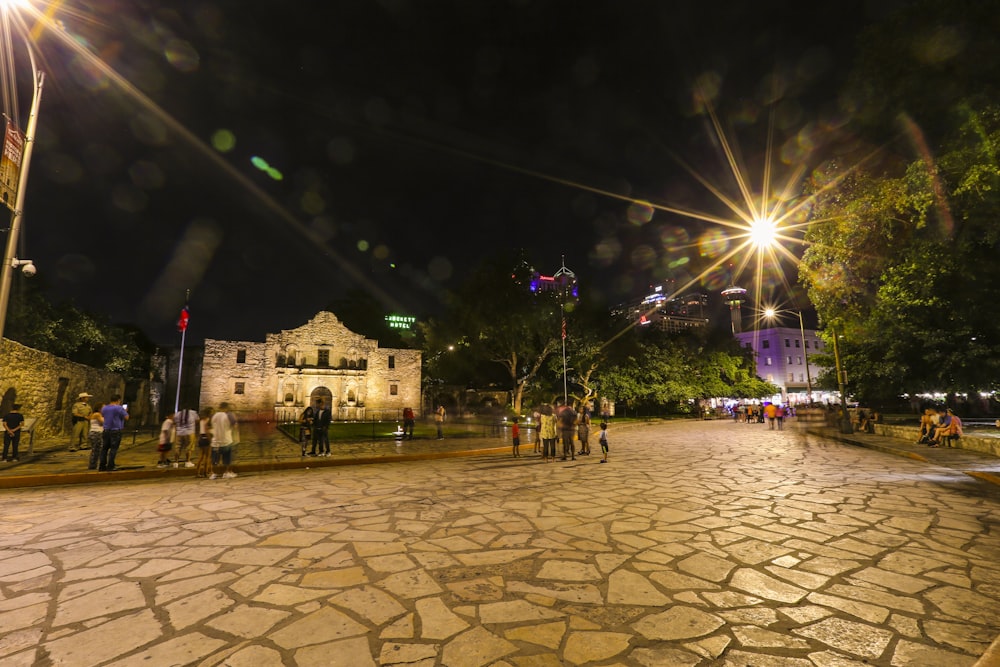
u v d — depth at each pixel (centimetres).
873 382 2152
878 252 1476
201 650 300
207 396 4012
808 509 698
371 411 4456
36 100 1127
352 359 4500
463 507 721
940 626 334
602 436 1342
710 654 296
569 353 3981
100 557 488
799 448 1673
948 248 1345
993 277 1454
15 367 1562
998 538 547
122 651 300
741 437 2234
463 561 471
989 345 1694
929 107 1099
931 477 982
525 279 3872
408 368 4675
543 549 511
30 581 422
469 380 5281
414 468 1212
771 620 344
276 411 4116
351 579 423
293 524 620
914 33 1066
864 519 637
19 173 1062
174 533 579
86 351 3053
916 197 1189
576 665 284
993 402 2809
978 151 1020
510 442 1853
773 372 7638
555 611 358
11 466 1128
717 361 5219
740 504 736
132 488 923
